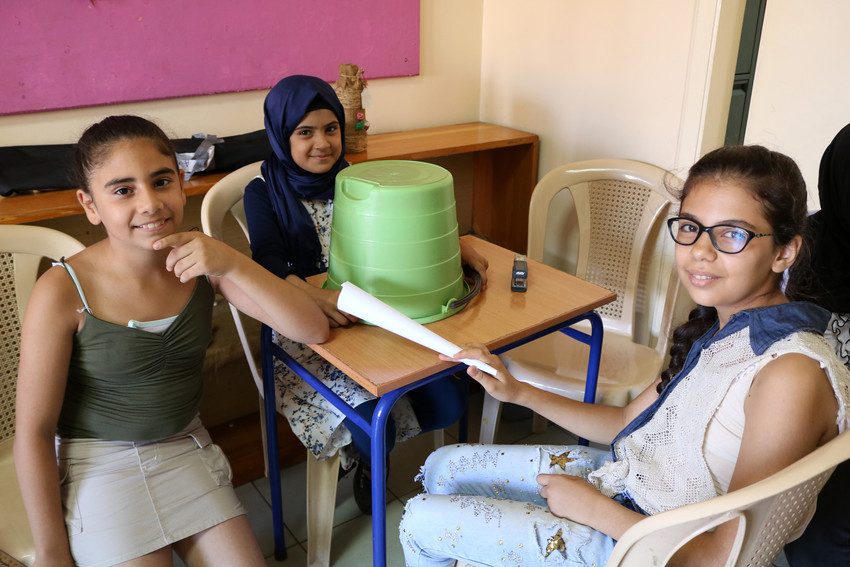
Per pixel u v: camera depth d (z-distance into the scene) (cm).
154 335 115
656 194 188
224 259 112
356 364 113
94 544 111
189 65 197
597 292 139
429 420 157
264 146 197
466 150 227
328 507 149
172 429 123
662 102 205
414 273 124
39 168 171
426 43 247
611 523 98
